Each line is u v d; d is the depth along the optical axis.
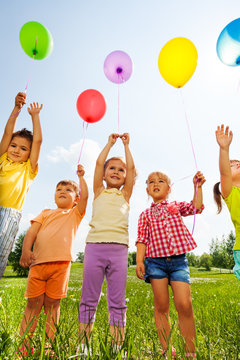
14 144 2.81
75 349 1.59
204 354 1.74
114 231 2.34
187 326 1.99
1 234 2.38
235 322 2.60
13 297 4.01
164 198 2.68
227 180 2.54
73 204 2.89
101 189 2.62
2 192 2.55
